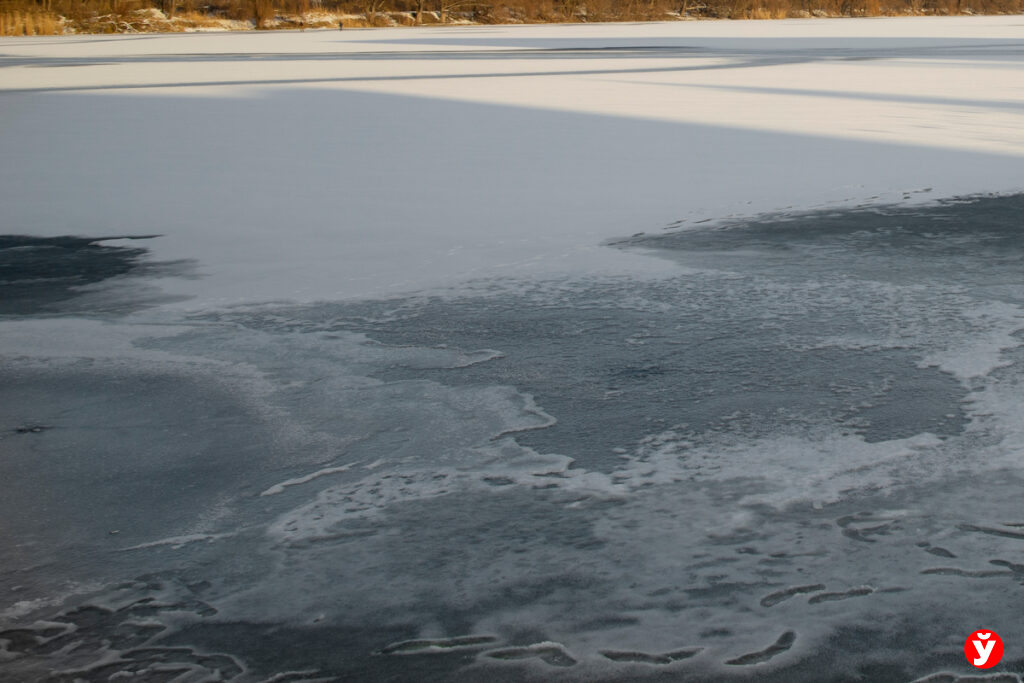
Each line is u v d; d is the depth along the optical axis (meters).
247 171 10.33
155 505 3.28
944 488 3.23
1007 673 2.30
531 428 3.83
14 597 2.75
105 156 11.55
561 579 2.76
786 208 8.03
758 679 2.31
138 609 2.69
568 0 82.12
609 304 5.49
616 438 3.71
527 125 13.62
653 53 33.94
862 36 48.00
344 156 11.18
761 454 3.53
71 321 5.40
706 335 4.90
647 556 2.87
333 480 3.43
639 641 2.47
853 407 3.94
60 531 3.11
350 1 79.56
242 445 3.73
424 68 27.00
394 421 3.93
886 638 2.45
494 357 4.66
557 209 8.16
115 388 4.36
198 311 5.55
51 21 66.00
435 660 2.42
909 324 4.98
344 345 4.89
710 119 13.84
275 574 2.84
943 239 6.84
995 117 13.39
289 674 2.39
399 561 2.89
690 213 7.92
